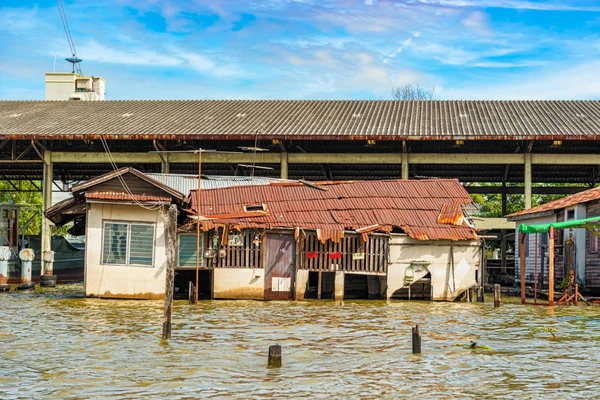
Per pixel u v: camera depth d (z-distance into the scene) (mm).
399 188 30609
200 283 29797
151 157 37062
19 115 40094
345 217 28516
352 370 14242
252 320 21219
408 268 28016
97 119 38656
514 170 41062
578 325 20766
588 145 35750
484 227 36469
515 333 19094
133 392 12492
